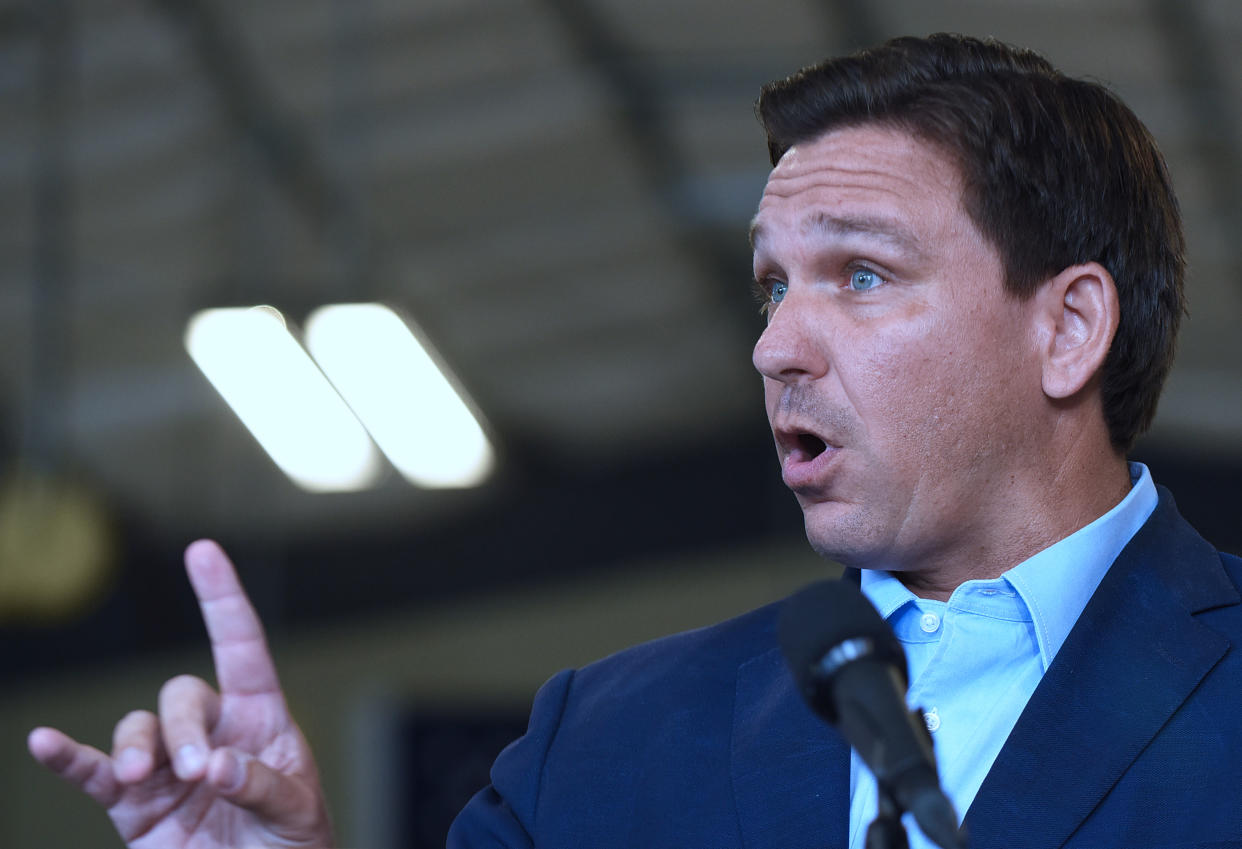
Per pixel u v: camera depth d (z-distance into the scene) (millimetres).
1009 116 3641
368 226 22234
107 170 21781
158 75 20812
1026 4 18312
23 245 22297
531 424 22812
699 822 3582
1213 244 20281
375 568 23000
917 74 3703
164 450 22891
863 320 3568
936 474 3553
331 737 22578
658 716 3863
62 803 22422
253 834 3867
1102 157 3744
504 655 22734
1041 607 3553
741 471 22172
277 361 21250
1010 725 3518
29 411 22734
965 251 3574
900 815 2533
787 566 21891
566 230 22094
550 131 21219
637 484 22531
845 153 3654
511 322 22641
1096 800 3244
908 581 3850
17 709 22672
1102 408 3760
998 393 3582
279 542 23047
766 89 3873
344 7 19703
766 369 3615
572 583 22625
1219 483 20375
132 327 22719
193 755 3691
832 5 19328
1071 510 3691
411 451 22484
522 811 3848
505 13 19797
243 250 22297
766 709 3721
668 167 21609
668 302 22312
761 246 3752
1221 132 19375
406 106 21250
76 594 22719
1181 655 3416
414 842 22297
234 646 4012
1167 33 18281
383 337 21000
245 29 20062
